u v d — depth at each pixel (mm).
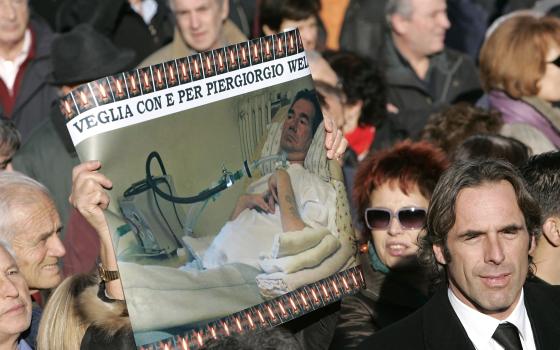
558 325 5078
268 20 10570
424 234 5438
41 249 5930
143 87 4895
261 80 5199
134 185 4859
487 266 4840
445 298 5074
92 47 8953
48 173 8570
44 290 6285
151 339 4836
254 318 5055
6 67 10383
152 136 4902
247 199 5121
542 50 9109
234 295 5027
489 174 4918
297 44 5297
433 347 4977
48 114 10180
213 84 5059
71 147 8617
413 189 6574
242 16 11539
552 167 6145
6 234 5832
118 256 4816
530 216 4961
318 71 8797
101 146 4816
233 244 5055
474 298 4887
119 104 4844
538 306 5117
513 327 4984
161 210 4910
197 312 4930
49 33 10680
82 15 10891
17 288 5367
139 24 11070
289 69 5285
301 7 10406
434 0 11406
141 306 4832
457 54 11750
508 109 9227
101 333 5406
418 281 6555
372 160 6730
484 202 4859
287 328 5727
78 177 4801
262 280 5113
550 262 6129
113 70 8961
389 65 11562
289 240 5195
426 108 10750
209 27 9688
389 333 5125
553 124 9172
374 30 11750
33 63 10461
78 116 4789
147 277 4852
